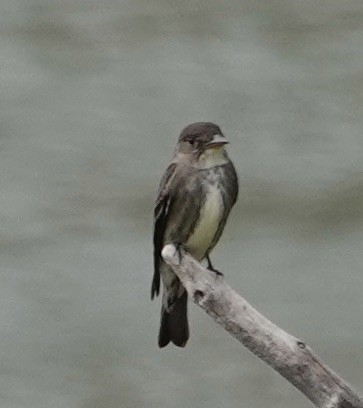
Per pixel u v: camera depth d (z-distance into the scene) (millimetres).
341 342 15008
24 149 18594
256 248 16578
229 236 16781
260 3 20281
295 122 18703
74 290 16000
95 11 20453
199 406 14352
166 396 14445
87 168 18250
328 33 19953
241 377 14398
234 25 20328
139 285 15961
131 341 15055
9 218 17328
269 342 8062
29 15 20438
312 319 15391
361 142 18250
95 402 14562
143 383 14602
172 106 19172
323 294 15773
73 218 17312
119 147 18484
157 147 18469
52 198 17656
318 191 17391
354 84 19219
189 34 20234
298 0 20328
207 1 20453
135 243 16750
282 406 14141
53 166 18266
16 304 15797
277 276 16062
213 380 14469
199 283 8461
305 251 16547
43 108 19281
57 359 15008
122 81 19672
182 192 10484
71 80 19750
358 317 15359
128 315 15414
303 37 20016
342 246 16625
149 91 19453
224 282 8367
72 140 18688
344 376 14609
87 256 16578
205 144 10469
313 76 19422
